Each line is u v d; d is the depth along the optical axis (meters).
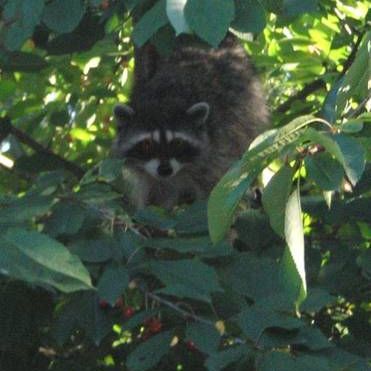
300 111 12.70
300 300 6.64
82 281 6.22
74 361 9.16
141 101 13.78
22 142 12.33
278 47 13.48
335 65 13.10
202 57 14.19
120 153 13.50
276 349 6.86
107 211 7.81
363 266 8.64
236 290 7.55
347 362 7.00
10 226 7.12
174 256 7.82
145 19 7.63
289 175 6.32
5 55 10.53
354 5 13.08
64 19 8.28
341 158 5.88
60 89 13.04
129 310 7.72
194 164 13.74
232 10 6.98
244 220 9.24
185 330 7.25
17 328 8.31
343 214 9.25
